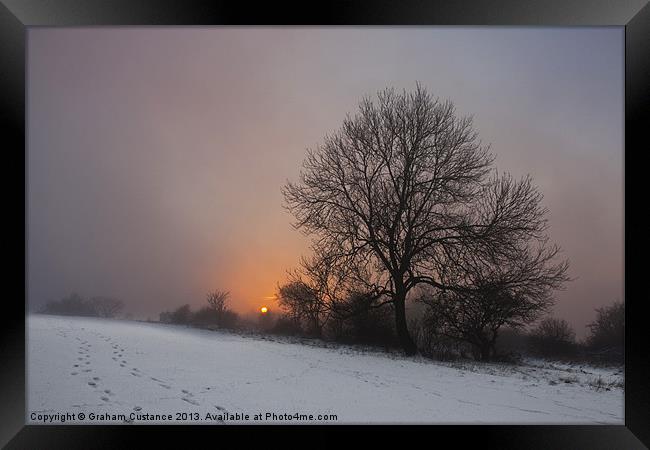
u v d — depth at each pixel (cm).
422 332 2536
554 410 1162
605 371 2117
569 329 2659
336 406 1109
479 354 2520
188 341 2248
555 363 2439
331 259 2483
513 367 2114
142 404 1034
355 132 2573
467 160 2466
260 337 2692
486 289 2320
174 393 1132
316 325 2777
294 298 2630
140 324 3183
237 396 1152
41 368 1304
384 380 1490
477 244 2364
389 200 2506
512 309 2367
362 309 2469
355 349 2367
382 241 2455
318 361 1833
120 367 1400
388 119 2547
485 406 1180
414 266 2448
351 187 2558
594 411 1162
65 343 1784
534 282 2367
